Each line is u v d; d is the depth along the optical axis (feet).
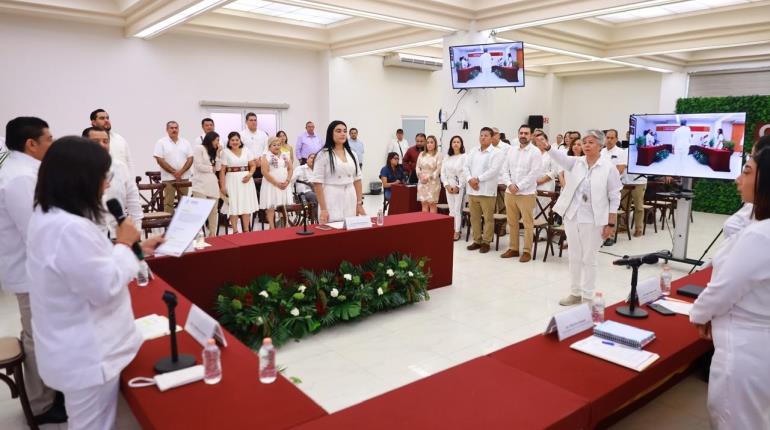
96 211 5.19
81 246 4.86
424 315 13.88
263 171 22.26
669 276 9.23
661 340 7.11
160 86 29.32
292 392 5.47
